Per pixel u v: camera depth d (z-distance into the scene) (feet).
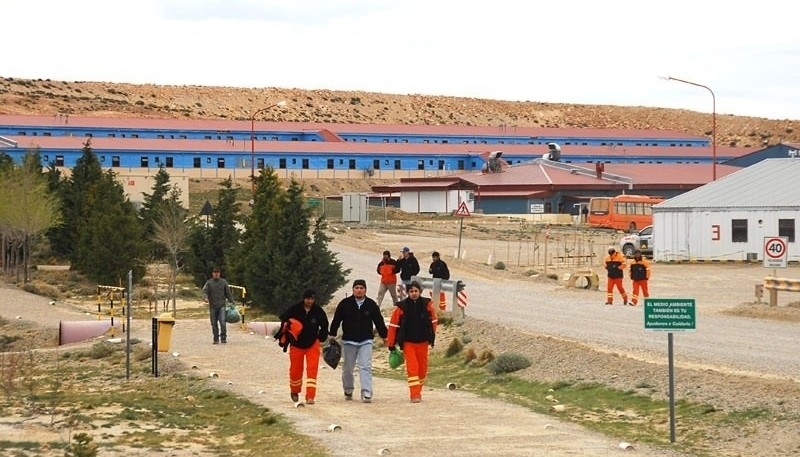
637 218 343.26
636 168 466.70
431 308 78.33
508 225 348.38
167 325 109.29
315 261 152.25
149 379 98.99
